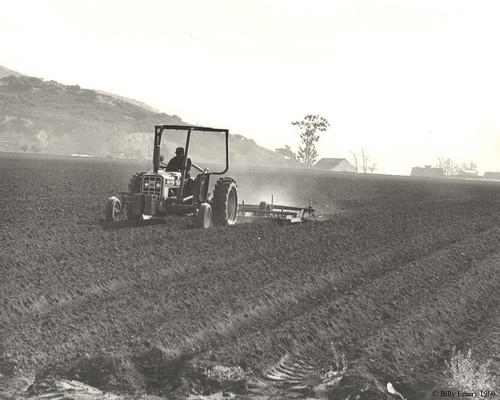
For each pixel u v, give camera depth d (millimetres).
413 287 10164
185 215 15312
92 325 7625
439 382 6598
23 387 6160
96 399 5961
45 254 11047
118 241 12484
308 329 7797
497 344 7742
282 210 17172
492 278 11109
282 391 6258
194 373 6383
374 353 7105
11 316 7977
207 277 10055
